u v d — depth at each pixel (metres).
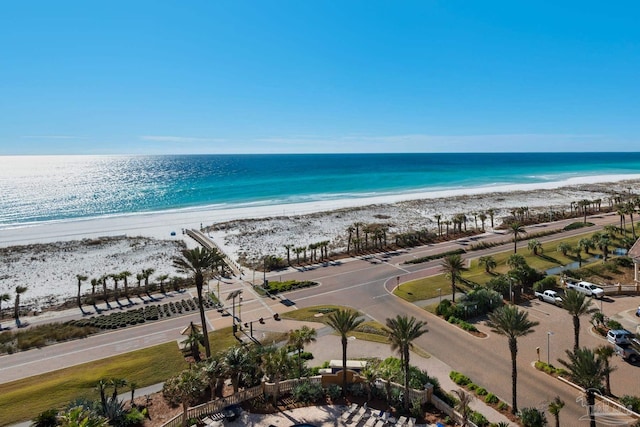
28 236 82.94
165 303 49.03
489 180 190.75
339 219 102.56
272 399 27.56
